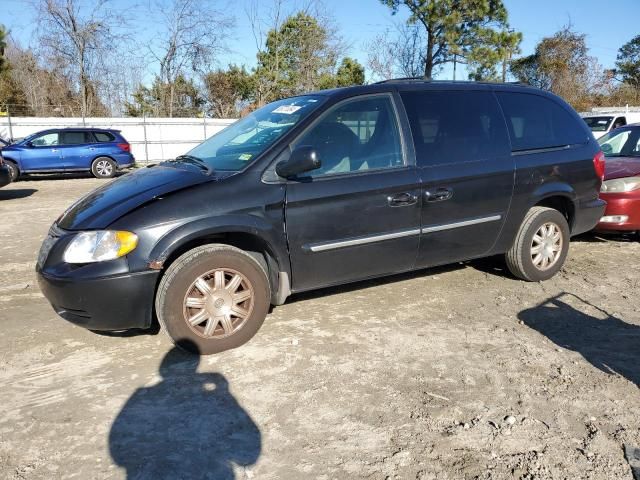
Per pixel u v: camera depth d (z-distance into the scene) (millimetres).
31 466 2592
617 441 2756
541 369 3508
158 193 3592
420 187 4250
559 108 5250
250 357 3672
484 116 4719
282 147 3875
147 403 3139
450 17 27172
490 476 2510
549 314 4441
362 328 4156
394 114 4316
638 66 49656
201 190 3607
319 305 4629
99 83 31078
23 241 7395
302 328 4148
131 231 3400
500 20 28734
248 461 2629
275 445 2748
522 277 5156
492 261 5891
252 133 4285
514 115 4902
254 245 3908
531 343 3895
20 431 2875
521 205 4832
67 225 3660
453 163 4445
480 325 4219
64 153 16531
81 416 3014
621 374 3441
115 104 32062
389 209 4145
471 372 3473
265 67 35219
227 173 3773
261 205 3691
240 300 3742
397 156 4246
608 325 4219
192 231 3484
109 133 17469
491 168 4594
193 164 4191
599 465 2578
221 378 3404
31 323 4316
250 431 2863
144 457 2658
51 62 29719
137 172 4371
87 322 3494
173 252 3521
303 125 3969
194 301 3586
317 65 34625
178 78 32562
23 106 32219
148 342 3932
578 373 3453
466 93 4711
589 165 5211
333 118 4086
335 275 4109
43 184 15594
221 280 3654
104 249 3385
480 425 2898
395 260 4312
